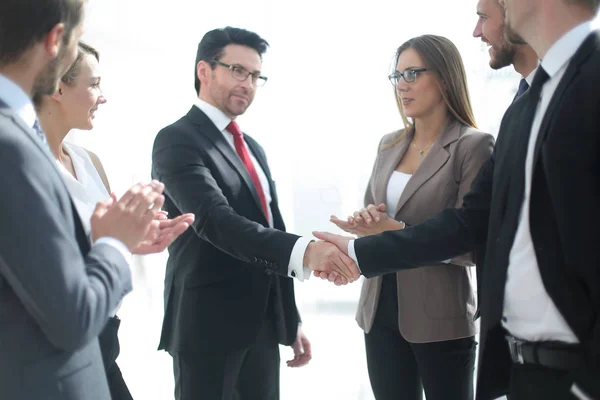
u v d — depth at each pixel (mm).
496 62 1614
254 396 1883
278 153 3627
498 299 1160
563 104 1026
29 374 894
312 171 3619
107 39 3295
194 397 1759
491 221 1224
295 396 3012
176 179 1742
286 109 3602
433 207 1757
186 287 1794
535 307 1090
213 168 1801
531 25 1120
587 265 989
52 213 870
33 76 960
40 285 834
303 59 3562
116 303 950
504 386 1210
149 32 3354
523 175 1127
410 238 1573
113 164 3359
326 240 1721
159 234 1177
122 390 1595
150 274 3395
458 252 1532
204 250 1797
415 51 1823
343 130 3588
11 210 830
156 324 3418
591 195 982
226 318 1766
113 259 957
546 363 1063
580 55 1046
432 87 1814
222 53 1900
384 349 1826
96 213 1020
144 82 3369
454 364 1731
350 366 3338
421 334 1704
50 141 1503
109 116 3334
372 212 1789
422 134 1895
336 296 3955
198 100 1952
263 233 1717
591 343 961
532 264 1095
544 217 1057
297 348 2004
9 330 893
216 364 1760
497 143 1285
